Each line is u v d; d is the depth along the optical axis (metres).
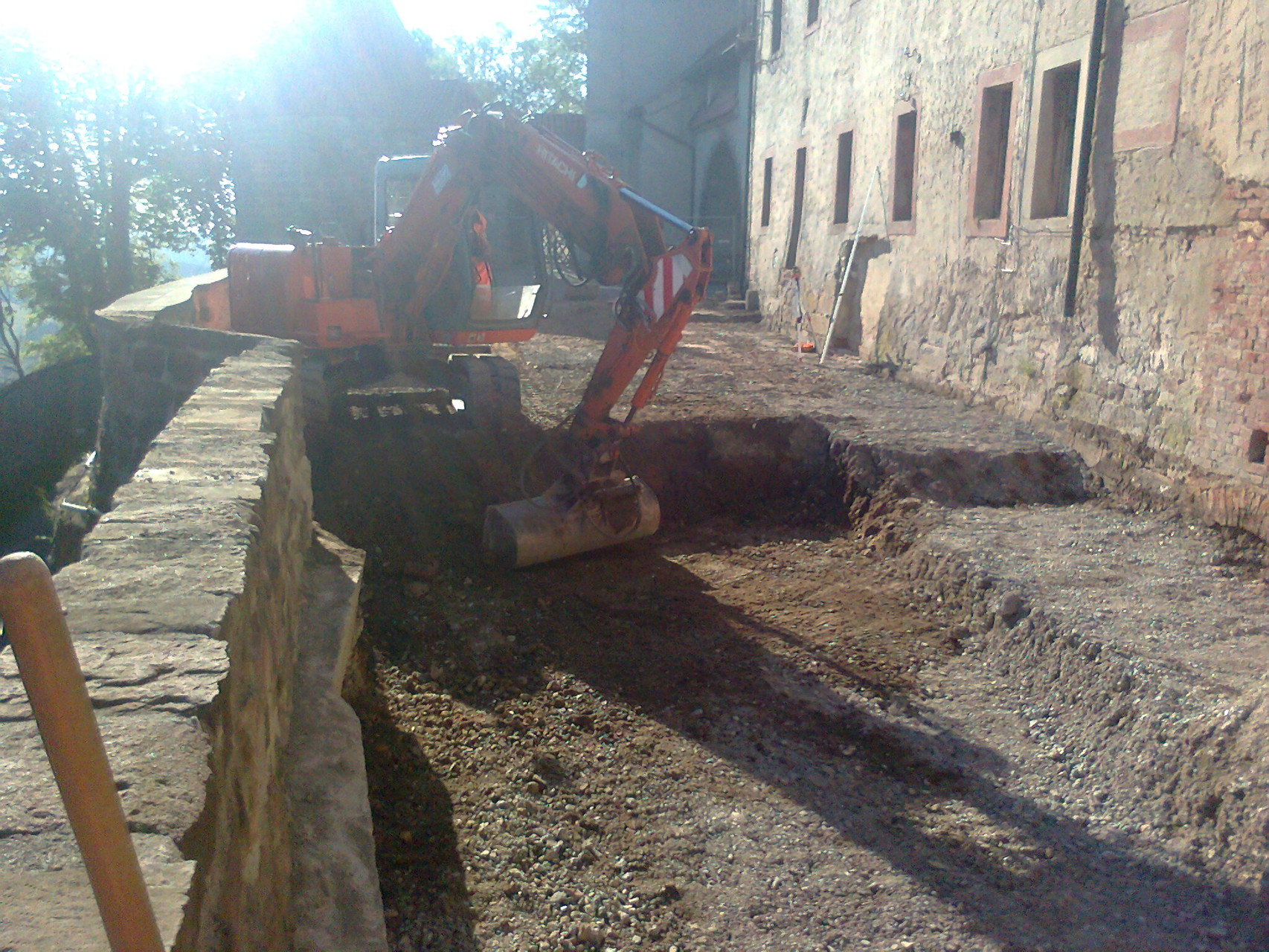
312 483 7.55
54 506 17.59
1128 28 7.32
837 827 4.19
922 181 10.98
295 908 2.99
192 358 7.77
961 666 5.57
